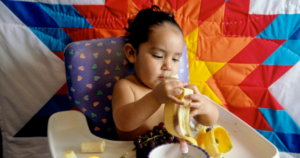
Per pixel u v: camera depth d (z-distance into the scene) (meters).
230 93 1.15
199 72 1.12
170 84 0.56
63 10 1.00
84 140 0.68
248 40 1.07
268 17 1.04
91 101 0.78
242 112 1.17
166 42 0.69
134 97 0.76
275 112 1.16
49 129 0.68
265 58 1.09
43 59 1.04
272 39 1.07
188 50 1.08
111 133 0.84
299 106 1.14
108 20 1.03
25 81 1.05
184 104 0.51
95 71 0.78
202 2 1.02
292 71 1.10
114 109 0.72
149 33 0.71
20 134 1.12
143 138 0.63
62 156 0.57
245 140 0.67
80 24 1.02
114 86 0.77
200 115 0.70
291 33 1.06
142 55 0.73
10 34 0.99
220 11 1.04
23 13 0.98
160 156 0.52
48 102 1.10
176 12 1.03
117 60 0.80
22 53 1.02
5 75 1.03
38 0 0.97
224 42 1.07
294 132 1.18
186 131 0.52
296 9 1.03
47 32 1.02
